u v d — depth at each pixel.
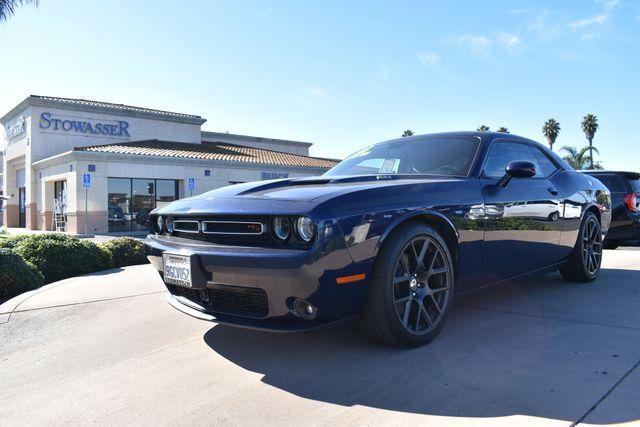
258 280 2.50
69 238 6.83
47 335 3.50
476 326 3.21
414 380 2.38
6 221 28.80
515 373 2.41
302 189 2.82
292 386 2.39
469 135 3.76
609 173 7.93
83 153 19.72
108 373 2.72
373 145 4.29
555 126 53.06
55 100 24.05
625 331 3.03
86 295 4.71
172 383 2.52
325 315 2.51
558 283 4.64
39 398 2.44
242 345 3.04
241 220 2.63
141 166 21.30
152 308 4.16
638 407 2.01
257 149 33.50
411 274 2.80
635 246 8.98
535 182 3.87
